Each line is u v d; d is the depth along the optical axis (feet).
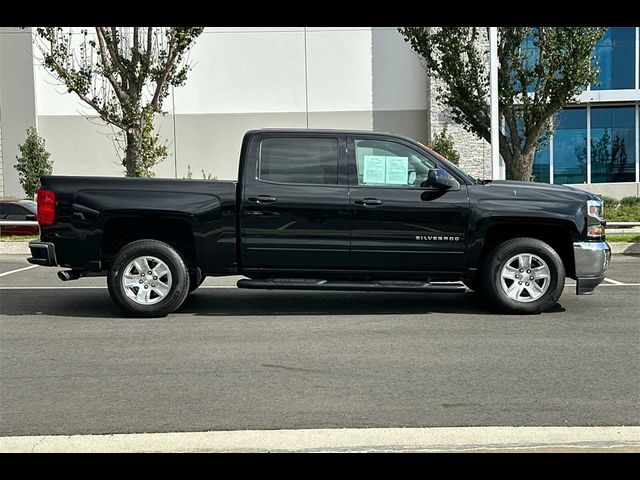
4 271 43.98
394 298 31.99
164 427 15.76
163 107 86.79
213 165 87.61
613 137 84.12
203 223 26.96
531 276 27.55
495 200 26.91
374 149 27.40
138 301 27.35
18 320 27.43
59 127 87.56
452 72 60.64
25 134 87.51
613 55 82.38
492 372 19.93
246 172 27.14
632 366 20.52
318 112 87.10
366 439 14.61
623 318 27.14
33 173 82.94
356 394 17.98
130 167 59.77
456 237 26.94
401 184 27.22
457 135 82.33
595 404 17.19
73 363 21.09
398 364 20.75
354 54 86.43
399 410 16.78
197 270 27.40
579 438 14.62
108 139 87.51
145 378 19.52
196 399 17.67
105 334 24.82
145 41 67.72
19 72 86.94
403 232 26.89
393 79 86.43
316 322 26.66
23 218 61.36
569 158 84.33
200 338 24.11
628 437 14.66
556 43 57.82
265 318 27.50
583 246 27.04
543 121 60.85
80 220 26.89
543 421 15.99
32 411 16.90
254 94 86.94
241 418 16.28
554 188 27.99
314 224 26.81
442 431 14.99
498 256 27.32
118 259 27.22
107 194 26.96
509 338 23.88
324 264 27.09
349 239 26.86
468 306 29.84
